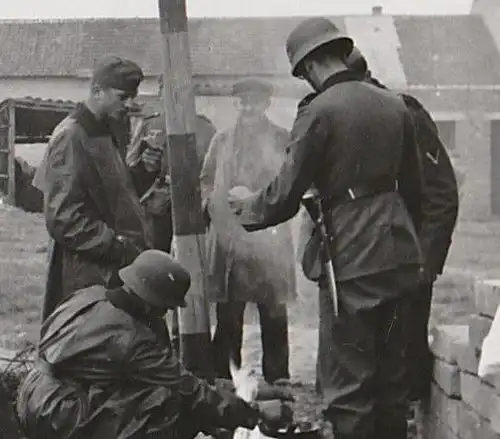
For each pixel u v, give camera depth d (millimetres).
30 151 13078
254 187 6199
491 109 20875
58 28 20328
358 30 21656
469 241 14328
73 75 19562
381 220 4688
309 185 4727
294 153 4688
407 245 4730
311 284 8805
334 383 4766
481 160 20172
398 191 5020
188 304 5133
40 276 11047
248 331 8234
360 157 4668
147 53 19406
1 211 12633
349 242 4699
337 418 4727
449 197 5168
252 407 4734
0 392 4812
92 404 4504
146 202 6207
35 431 4535
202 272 5109
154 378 4551
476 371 4668
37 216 12672
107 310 4594
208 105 13711
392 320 4758
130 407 4508
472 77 21031
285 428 4695
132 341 4523
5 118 12461
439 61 21266
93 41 19766
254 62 17969
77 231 5395
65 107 12695
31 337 8641
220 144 6285
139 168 6133
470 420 4742
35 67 19484
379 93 4785
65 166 5434
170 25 5000
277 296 6230
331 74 4770
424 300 5242
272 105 13688
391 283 4676
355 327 4699
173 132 5039
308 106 4734
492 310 4504
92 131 5508
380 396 4805
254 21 18750
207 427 4719
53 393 4523
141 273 4609
